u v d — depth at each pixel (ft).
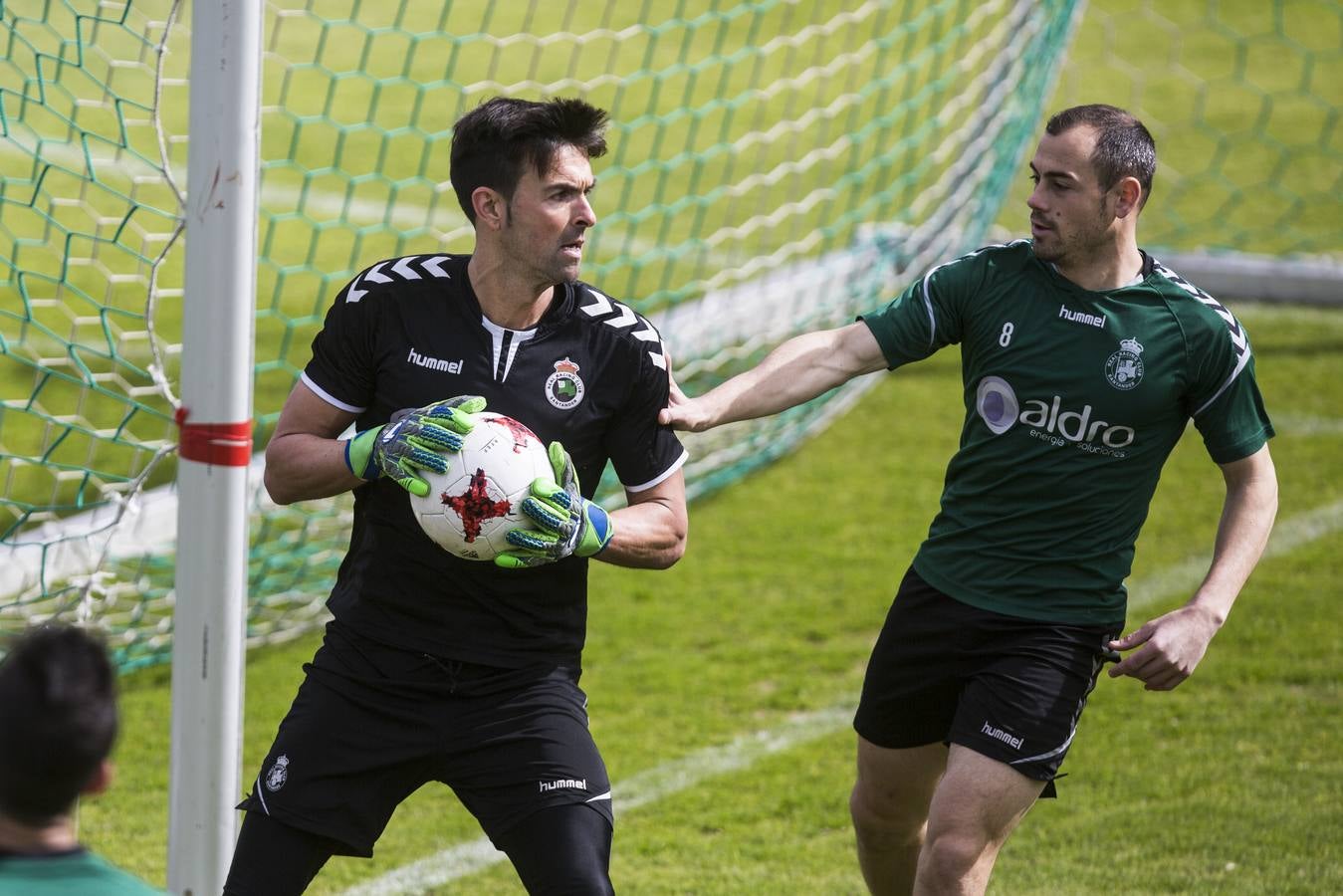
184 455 38.42
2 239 112.06
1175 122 161.99
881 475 90.58
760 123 149.69
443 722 37.52
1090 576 40.47
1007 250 41.14
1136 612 72.08
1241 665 66.33
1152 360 39.32
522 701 37.73
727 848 53.11
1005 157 106.73
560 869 36.09
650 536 38.83
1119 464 40.01
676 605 74.64
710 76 160.35
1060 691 39.50
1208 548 79.30
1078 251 39.14
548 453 36.76
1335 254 128.57
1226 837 52.19
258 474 76.07
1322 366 104.01
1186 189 144.87
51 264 112.27
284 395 96.17
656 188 136.46
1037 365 39.81
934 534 42.37
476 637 37.81
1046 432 39.88
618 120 150.71
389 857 53.47
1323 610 71.20
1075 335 39.58
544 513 35.45
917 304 41.47
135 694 66.39
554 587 38.34
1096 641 40.63
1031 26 101.60
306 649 70.95
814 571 78.07
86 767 21.29
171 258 110.93
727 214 130.72
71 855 21.30
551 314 38.22
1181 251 128.67
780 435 92.68
